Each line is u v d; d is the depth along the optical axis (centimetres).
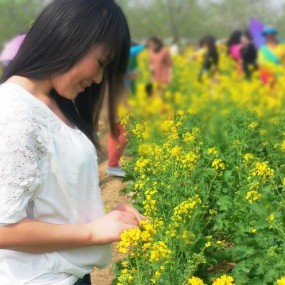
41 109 184
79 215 194
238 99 986
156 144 627
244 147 625
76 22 178
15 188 170
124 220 198
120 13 187
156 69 1205
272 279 382
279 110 816
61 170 184
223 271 458
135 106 946
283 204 432
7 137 172
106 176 755
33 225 178
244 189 474
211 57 1345
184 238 402
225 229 483
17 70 186
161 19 1867
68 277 194
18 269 185
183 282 331
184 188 486
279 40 1208
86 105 224
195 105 918
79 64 183
